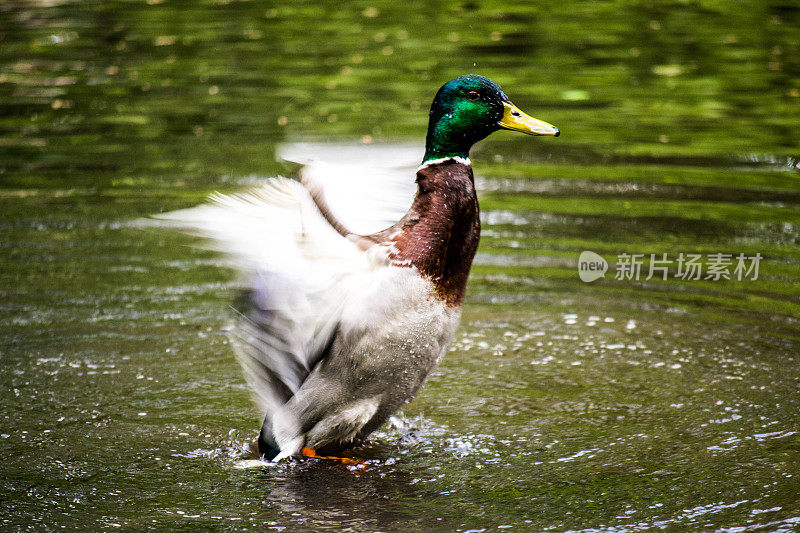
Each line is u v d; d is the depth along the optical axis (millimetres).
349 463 7734
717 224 12844
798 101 17891
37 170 14867
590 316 10656
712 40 21891
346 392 7516
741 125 16734
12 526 6781
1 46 21828
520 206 13602
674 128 16656
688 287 11312
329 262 7172
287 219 7238
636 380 9180
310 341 7414
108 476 7516
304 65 20328
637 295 11172
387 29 23188
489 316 10719
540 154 15750
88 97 18516
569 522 6789
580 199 13820
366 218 7977
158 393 8969
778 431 8117
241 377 9328
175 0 26531
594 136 16375
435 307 7355
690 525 6727
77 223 13086
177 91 18797
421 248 7297
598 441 8031
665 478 7398
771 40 21812
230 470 7641
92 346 9875
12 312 10578
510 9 24891
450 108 7527
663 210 13352
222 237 7266
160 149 15711
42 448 7938
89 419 8445
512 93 18234
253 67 20234
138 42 22250
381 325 7281
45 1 26438
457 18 24141
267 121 16875
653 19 23719
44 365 9438
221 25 23766
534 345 10008
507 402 8789
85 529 6758
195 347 9922
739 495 7121
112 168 14898
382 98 17938
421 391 9055
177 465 7715
